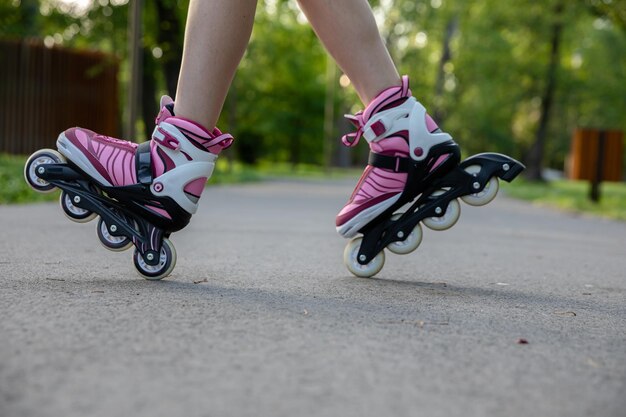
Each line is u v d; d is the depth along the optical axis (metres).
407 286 2.70
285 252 3.88
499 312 2.21
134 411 1.17
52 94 13.41
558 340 1.84
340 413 1.19
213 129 2.50
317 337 1.72
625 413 1.26
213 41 2.40
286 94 39.56
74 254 3.35
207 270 2.97
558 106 29.22
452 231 6.25
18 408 1.16
